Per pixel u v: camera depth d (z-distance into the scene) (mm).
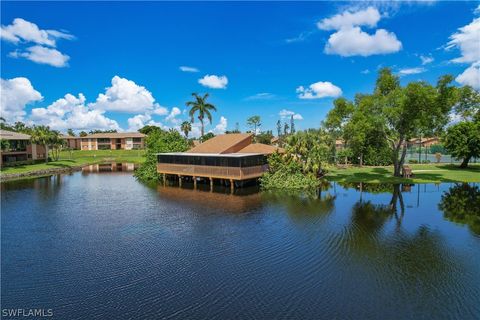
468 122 47656
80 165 66500
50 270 13891
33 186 38219
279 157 36969
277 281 12484
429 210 23094
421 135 38219
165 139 48344
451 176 38531
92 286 12391
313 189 31969
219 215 22594
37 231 19484
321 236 17688
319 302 10914
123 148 108000
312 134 37375
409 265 13797
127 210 24797
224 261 14492
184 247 16359
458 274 12867
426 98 29297
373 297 11188
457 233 17922
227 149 39469
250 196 29094
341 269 13484
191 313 10398
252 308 10625
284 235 17953
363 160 53219
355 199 27016
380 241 16781
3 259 15164
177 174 38375
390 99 33406
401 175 39844
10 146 58562
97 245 16891
